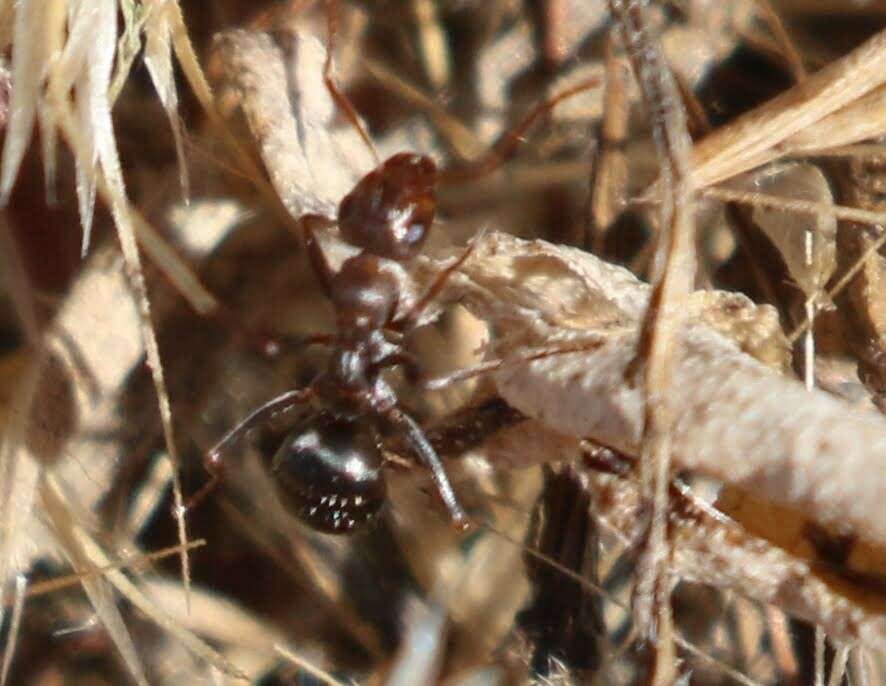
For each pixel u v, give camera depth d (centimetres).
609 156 8
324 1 8
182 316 8
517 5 8
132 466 8
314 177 8
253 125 8
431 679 8
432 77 8
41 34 7
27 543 8
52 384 8
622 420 7
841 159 8
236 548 8
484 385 8
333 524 8
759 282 8
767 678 8
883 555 7
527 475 8
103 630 8
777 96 8
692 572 7
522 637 8
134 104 8
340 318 8
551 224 8
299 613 8
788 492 7
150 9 8
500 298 8
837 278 8
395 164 8
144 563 8
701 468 7
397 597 8
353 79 8
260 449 8
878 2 8
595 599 8
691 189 7
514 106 8
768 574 7
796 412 7
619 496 7
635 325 7
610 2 7
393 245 8
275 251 8
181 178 8
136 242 8
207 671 8
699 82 8
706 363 7
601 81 8
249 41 8
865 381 8
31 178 8
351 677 8
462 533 8
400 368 8
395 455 8
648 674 7
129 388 8
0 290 8
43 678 8
